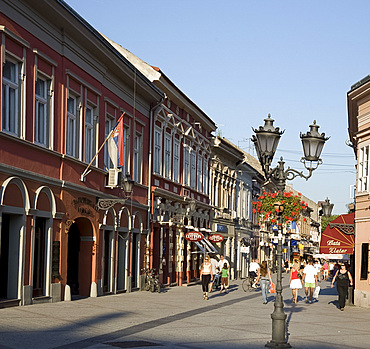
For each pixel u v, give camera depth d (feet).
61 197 74.74
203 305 83.97
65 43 75.82
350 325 66.49
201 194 153.89
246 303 91.56
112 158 85.81
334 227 104.47
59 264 74.02
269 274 92.58
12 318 55.01
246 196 211.61
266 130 48.93
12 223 64.90
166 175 126.00
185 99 133.90
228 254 183.21
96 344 44.78
